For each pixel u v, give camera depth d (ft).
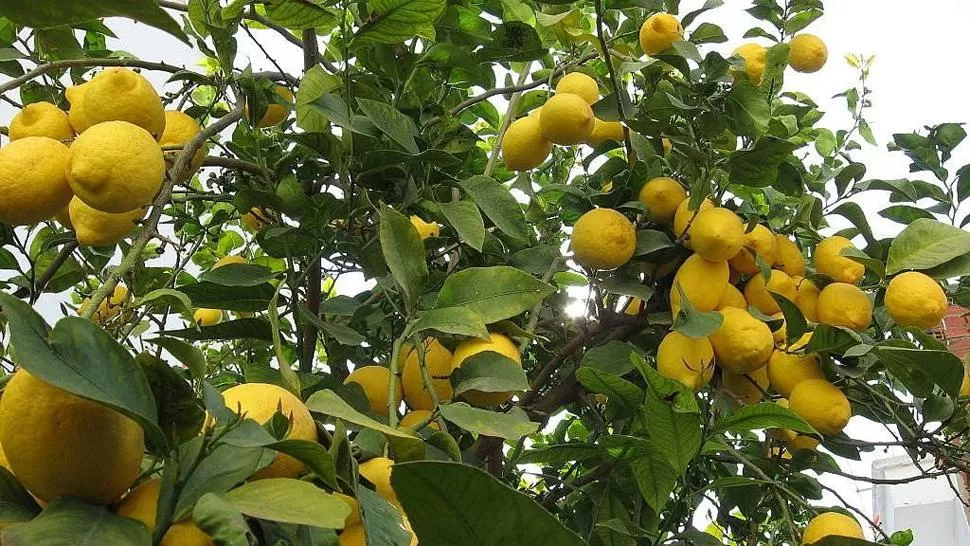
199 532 3.00
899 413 7.61
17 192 4.26
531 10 8.87
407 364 6.57
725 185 7.22
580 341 7.59
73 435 2.94
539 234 9.25
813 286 7.35
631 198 7.49
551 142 7.43
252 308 6.98
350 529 3.71
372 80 7.62
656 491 6.02
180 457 3.30
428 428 5.76
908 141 8.86
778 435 7.78
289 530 3.30
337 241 6.93
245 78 6.32
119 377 3.01
